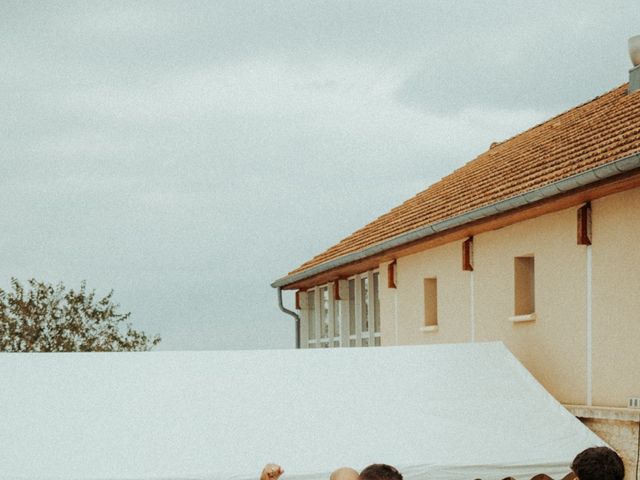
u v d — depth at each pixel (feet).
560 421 33.24
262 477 26.86
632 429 32.55
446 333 48.65
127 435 29.07
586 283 36.14
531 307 41.78
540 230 39.45
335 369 34.63
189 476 27.40
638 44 47.73
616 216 34.32
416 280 52.85
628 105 44.55
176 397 31.45
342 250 66.64
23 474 26.63
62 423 29.22
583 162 37.22
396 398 33.45
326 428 30.83
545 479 29.50
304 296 76.13
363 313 63.26
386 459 29.04
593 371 35.63
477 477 29.32
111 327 108.78
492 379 35.60
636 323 33.24
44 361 32.50
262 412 31.24
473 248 45.65
